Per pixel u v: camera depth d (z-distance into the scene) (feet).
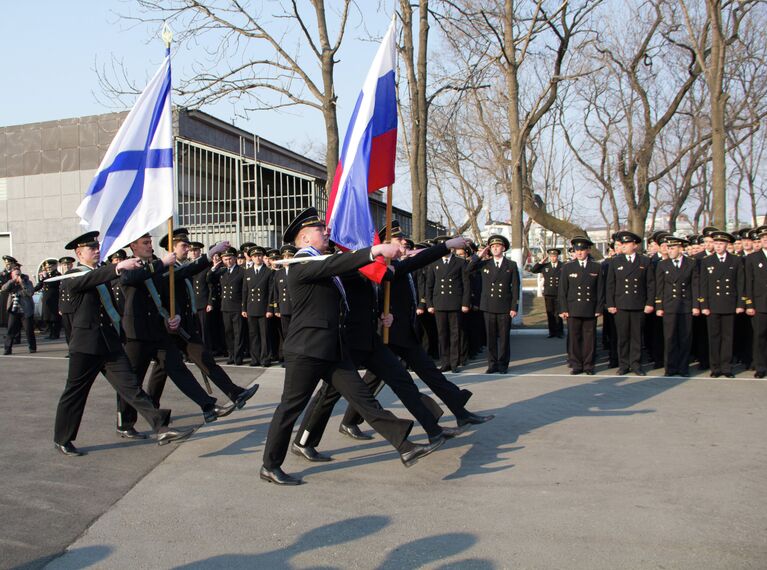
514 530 13.35
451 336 32.73
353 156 18.25
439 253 18.63
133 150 20.48
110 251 19.85
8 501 15.24
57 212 56.90
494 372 31.91
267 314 34.91
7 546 12.82
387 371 17.29
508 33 45.96
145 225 20.31
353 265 14.80
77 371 18.53
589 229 150.71
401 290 20.20
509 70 46.32
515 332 48.32
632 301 30.32
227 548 12.77
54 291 49.37
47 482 16.53
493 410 23.75
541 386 28.09
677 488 15.48
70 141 56.44
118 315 19.07
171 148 20.77
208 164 52.65
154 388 21.77
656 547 12.44
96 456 18.76
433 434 16.60
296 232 17.44
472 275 34.27
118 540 13.16
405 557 12.26
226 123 56.34
